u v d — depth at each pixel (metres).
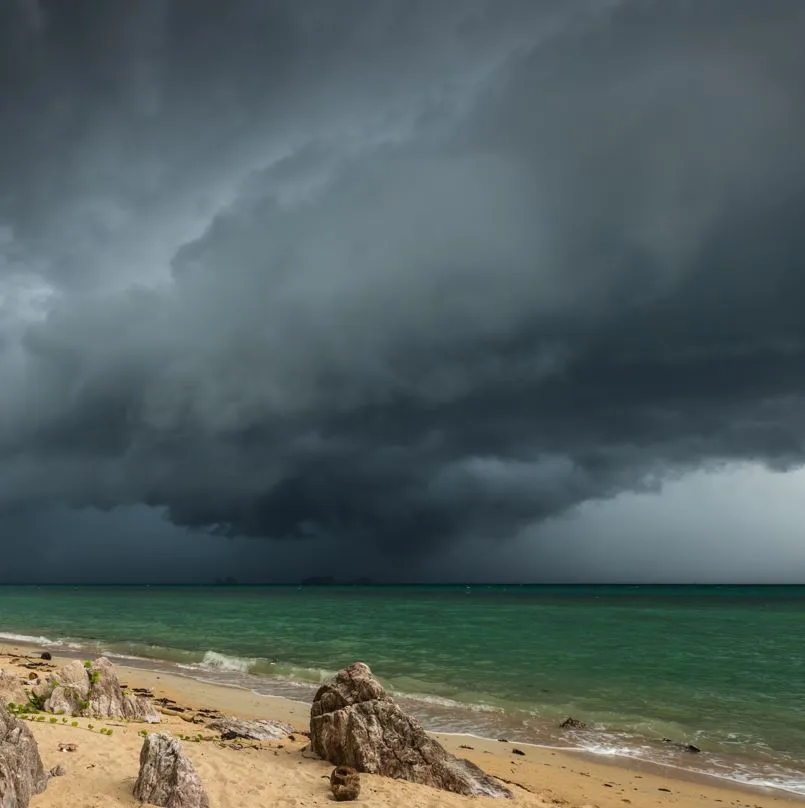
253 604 128.62
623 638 61.69
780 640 60.56
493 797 14.35
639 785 17.73
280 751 16.59
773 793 17.41
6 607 105.00
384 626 73.69
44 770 12.19
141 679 32.69
